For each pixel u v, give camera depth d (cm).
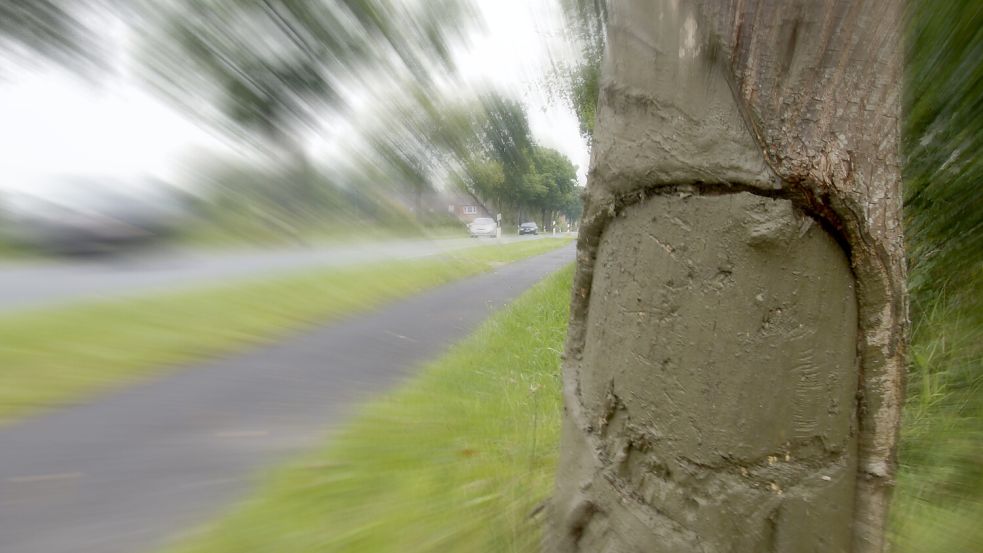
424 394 461
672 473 162
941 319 329
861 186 152
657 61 161
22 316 512
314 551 241
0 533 263
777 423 154
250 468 327
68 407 414
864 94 152
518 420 389
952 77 221
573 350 195
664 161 159
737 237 152
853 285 159
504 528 235
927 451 288
